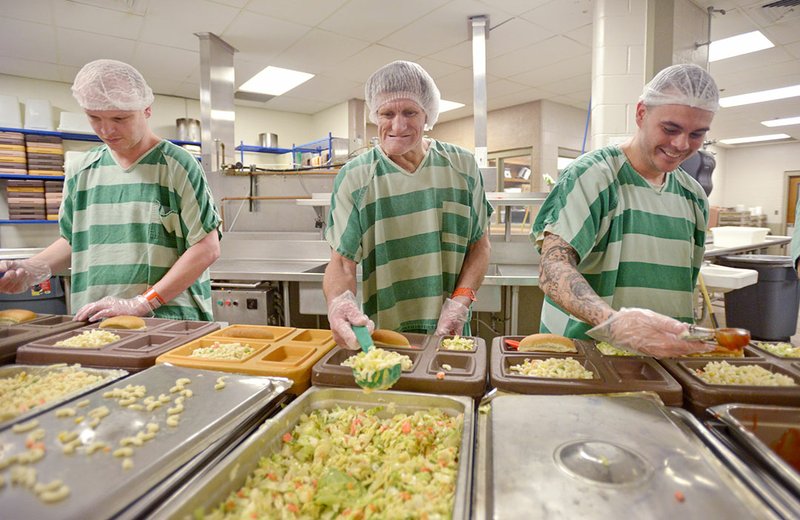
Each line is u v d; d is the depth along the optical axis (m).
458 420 0.87
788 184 10.29
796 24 3.87
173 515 0.59
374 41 4.23
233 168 3.45
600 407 0.82
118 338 1.21
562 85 5.64
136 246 1.57
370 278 1.52
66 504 0.58
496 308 2.48
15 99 4.50
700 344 0.89
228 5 3.50
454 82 5.48
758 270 3.92
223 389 0.92
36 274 1.57
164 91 5.67
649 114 1.15
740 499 0.59
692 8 3.43
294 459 0.82
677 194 1.31
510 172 7.02
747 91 5.87
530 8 3.59
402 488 0.75
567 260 1.14
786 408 0.80
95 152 1.63
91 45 4.18
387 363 0.93
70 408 0.83
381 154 1.46
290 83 5.55
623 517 0.56
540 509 0.58
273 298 2.73
